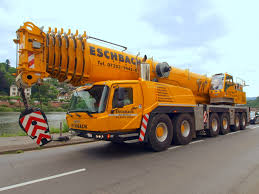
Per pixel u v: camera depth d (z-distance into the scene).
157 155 6.17
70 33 5.87
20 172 4.61
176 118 7.69
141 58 7.69
